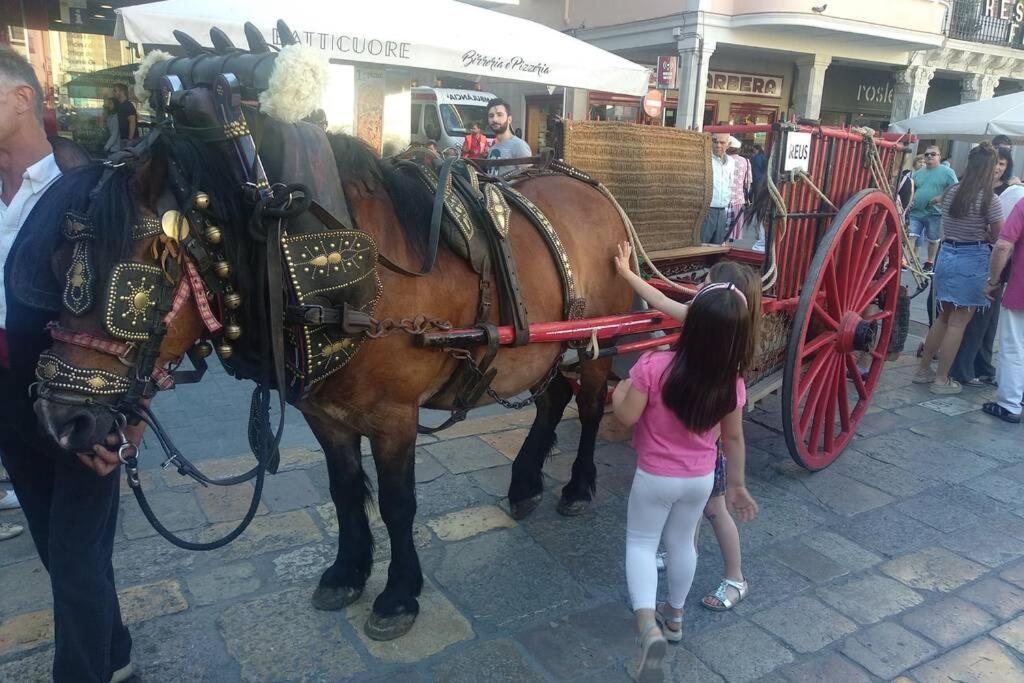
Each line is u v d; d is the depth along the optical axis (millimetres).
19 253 1764
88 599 1993
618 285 3240
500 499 3709
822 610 2955
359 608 2842
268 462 2154
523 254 2779
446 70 5312
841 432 4316
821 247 3625
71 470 1913
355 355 2227
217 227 1854
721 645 2734
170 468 3865
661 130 3682
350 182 2262
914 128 9719
